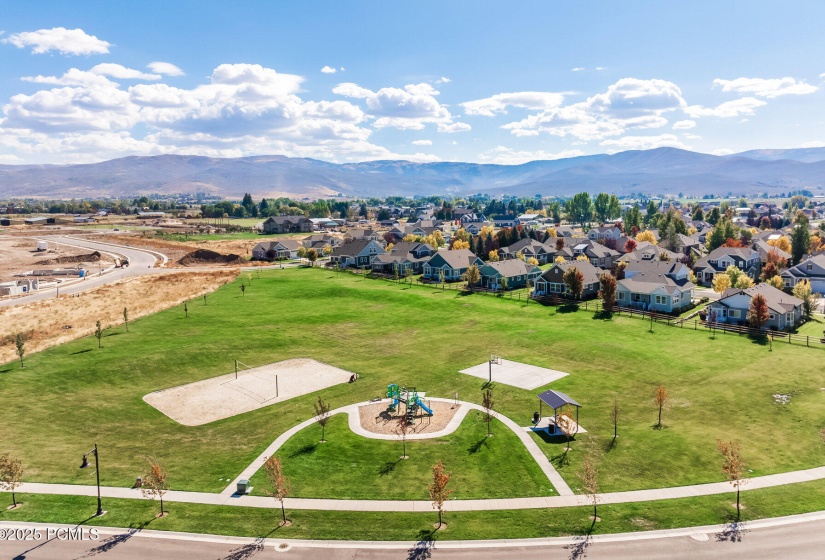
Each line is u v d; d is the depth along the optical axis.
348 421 45.09
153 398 50.97
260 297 95.00
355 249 135.75
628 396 48.88
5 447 40.41
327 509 32.56
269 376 57.06
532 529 30.20
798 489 33.78
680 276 91.75
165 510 32.44
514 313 80.94
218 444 41.38
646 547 28.39
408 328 75.00
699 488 34.16
